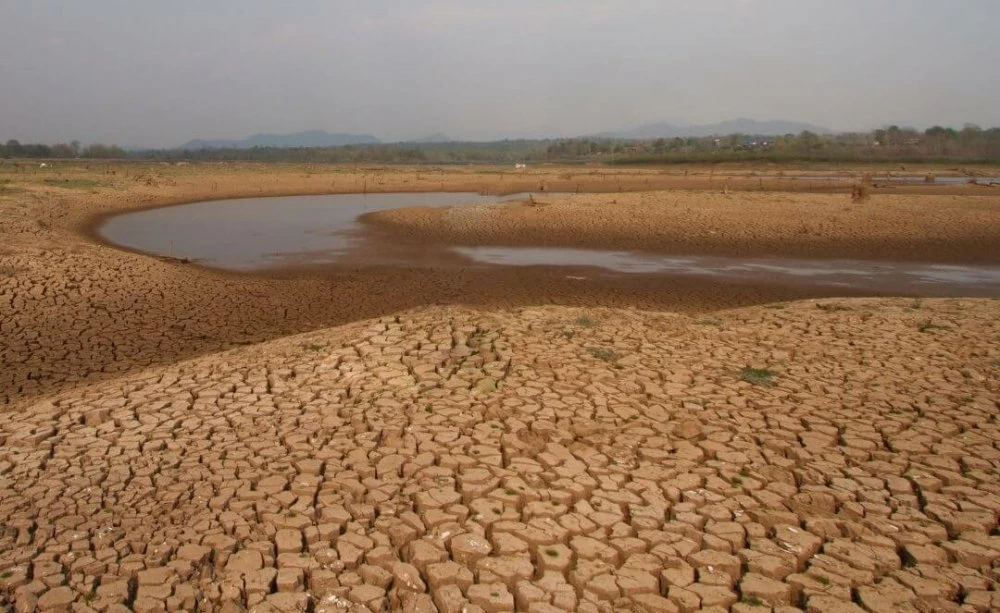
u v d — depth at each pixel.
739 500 4.44
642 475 4.74
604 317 8.84
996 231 20.73
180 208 30.70
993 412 5.86
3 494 4.45
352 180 46.50
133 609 3.40
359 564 3.79
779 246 19.36
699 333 8.25
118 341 9.79
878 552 3.92
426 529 4.10
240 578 3.63
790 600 3.58
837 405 5.98
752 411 5.81
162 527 4.07
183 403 5.98
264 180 44.44
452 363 6.76
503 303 12.80
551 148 132.00
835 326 8.76
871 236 20.39
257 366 6.85
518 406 5.79
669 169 68.94
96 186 34.09
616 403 5.89
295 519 4.17
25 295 11.81
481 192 38.94
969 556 3.87
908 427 5.57
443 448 5.07
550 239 20.66
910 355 7.43
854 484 4.65
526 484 4.59
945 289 14.41
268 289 13.76
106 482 4.61
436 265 16.80
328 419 5.62
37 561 3.73
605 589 3.58
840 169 66.19
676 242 20.00
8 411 6.28
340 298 13.06
